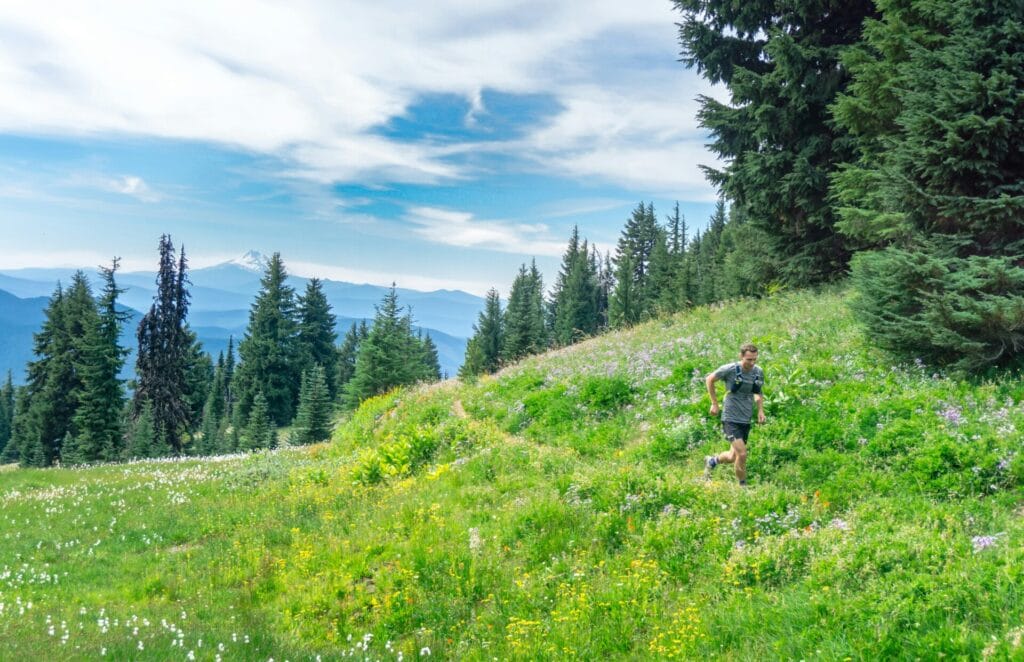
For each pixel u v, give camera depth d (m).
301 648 7.19
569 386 16.34
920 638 5.06
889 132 15.93
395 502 12.05
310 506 13.56
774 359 13.85
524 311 81.00
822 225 20.81
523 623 7.17
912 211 12.29
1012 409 9.23
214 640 7.20
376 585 8.78
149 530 13.45
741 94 21.23
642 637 6.57
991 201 10.91
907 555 6.36
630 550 8.31
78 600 9.56
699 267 72.94
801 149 20.95
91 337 50.75
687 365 14.79
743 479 9.39
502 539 9.26
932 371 11.29
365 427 21.50
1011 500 7.54
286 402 80.00
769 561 7.07
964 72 11.14
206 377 98.69
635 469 10.38
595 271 113.88
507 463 12.65
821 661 5.14
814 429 10.34
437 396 21.36
